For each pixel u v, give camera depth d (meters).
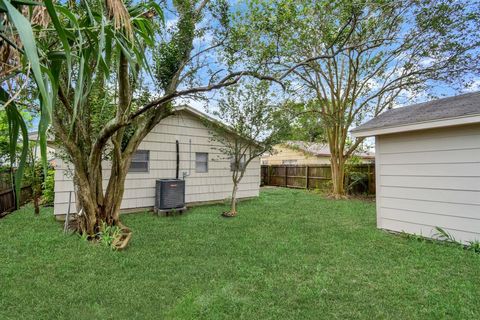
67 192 5.77
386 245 4.17
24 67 1.23
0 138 5.55
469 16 7.53
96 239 4.25
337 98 10.19
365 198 9.98
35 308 2.31
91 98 4.44
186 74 5.29
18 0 1.06
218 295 2.58
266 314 2.28
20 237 4.29
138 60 1.89
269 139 6.82
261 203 8.50
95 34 1.60
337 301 2.51
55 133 4.38
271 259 3.50
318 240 4.42
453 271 3.17
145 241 4.25
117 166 4.75
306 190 12.70
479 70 8.08
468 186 4.06
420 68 8.98
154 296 2.55
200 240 4.33
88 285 2.73
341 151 10.33
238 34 4.96
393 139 5.07
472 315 2.27
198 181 7.97
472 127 4.04
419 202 4.64
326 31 7.47
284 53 6.73
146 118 5.19
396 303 2.47
